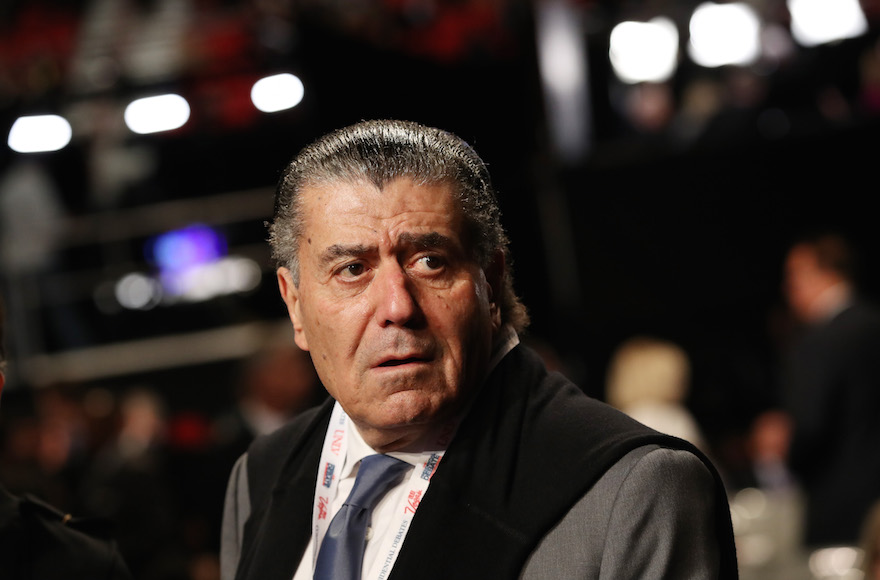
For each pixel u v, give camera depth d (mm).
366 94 12203
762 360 13172
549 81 13469
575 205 13477
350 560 2838
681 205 13328
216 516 9266
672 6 14477
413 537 2770
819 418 7891
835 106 13789
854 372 7887
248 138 16984
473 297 2859
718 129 13602
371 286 2801
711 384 13195
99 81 18156
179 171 17047
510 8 14219
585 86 14117
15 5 20719
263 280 15430
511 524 2721
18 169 16750
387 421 2766
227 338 15195
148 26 19594
